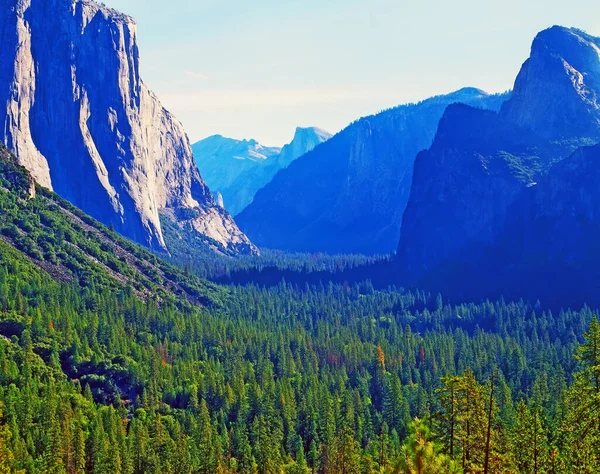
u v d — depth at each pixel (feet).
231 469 603.26
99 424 590.55
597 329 394.52
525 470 397.39
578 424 395.34
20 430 577.02
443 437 402.31
